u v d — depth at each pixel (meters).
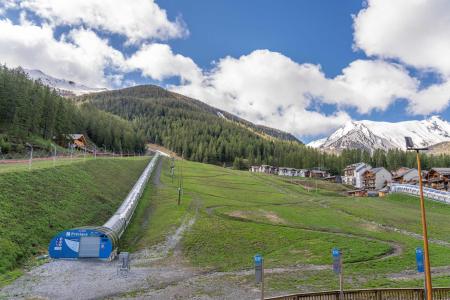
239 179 156.00
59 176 67.25
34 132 137.75
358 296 30.05
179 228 61.25
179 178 134.75
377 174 181.12
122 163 127.12
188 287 35.22
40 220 47.94
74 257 43.47
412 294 30.62
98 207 66.00
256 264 25.09
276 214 78.88
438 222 79.88
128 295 32.38
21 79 144.00
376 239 60.66
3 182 50.44
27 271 36.97
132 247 51.91
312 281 37.91
